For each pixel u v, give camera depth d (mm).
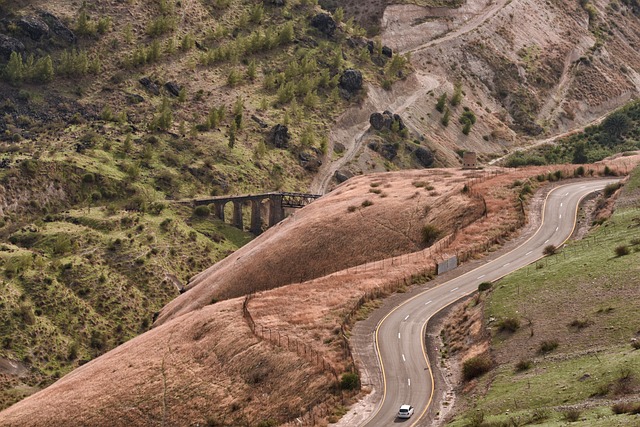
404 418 99000
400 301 133750
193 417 116375
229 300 149500
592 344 99875
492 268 140250
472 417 91312
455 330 120312
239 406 115375
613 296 108500
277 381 116688
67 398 129750
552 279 119562
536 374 97375
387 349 118375
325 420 102875
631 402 81438
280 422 109125
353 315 129375
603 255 122688
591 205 161625
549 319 109250
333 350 119438
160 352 133625
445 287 136125
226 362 124375
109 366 137750
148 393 122938
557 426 78438
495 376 101625
